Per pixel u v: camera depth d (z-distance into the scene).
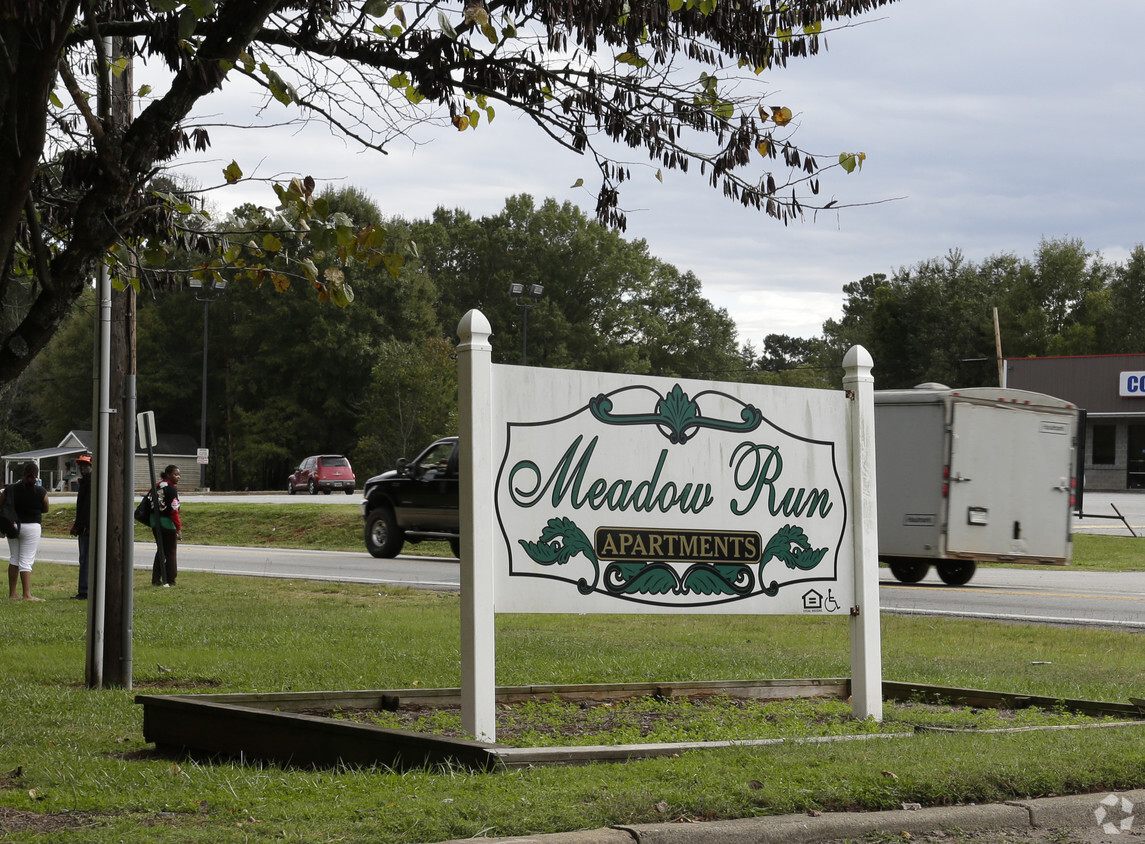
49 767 5.85
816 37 6.91
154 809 4.93
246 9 5.62
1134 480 55.25
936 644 12.48
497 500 6.71
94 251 5.38
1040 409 20.61
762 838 4.56
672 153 6.78
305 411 73.50
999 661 11.21
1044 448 20.66
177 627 12.75
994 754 5.81
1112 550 28.73
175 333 79.88
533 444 6.86
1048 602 17.50
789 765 5.50
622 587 7.16
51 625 13.05
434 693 7.96
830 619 15.20
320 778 5.43
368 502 26.12
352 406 72.94
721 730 7.02
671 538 7.38
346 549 31.92
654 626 14.16
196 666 10.02
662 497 7.37
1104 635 13.27
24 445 87.38
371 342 72.19
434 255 90.62
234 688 8.91
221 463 82.31
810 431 8.05
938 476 19.91
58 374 83.56
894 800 5.05
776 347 168.50
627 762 5.64
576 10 6.25
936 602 17.47
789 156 6.83
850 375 8.23
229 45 5.61
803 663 10.62
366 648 11.27
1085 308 86.12
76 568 23.11
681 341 94.88
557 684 8.99
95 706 7.93
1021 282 87.06
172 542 18.56
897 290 85.69
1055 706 8.15
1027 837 4.98
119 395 9.22
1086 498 49.50
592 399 7.11
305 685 9.02
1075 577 22.88
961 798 5.21
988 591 19.56
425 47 6.22
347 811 4.66
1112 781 5.55
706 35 6.76
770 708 8.19
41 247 5.22
